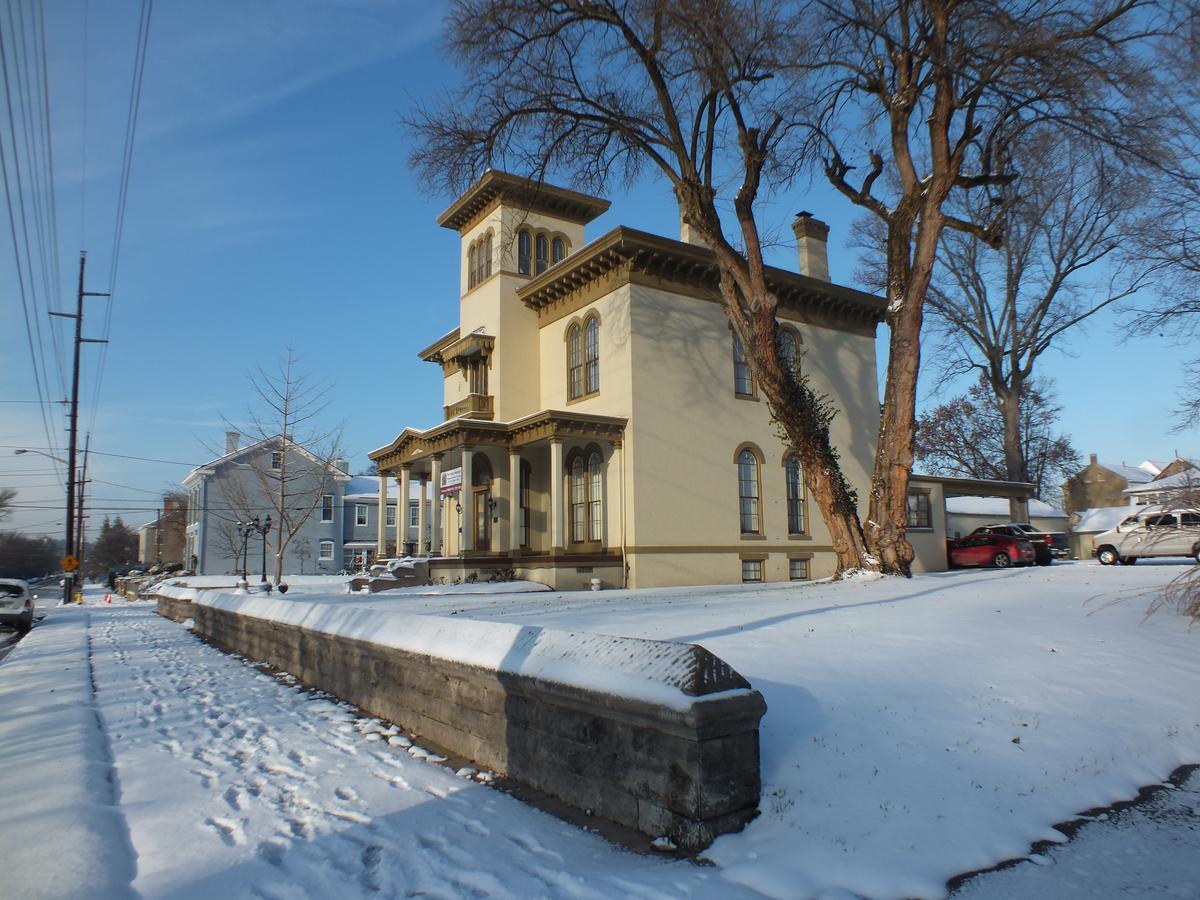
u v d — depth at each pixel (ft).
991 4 50.57
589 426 73.46
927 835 14.40
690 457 77.30
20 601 72.38
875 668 21.97
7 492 227.20
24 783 18.69
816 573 85.46
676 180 59.52
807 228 94.79
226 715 28.17
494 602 50.65
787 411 59.72
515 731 19.29
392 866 13.96
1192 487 36.52
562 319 85.61
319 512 172.35
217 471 161.07
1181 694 22.49
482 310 91.86
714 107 57.31
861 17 56.03
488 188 90.38
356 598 63.72
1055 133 58.80
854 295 92.12
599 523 78.23
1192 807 16.74
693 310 79.66
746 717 14.75
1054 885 13.28
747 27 51.52
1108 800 16.78
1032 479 180.96
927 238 58.65
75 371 123.85
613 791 16.06
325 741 23.81
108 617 88.07
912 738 17.83
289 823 16.37
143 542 340.18
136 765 21.27
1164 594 34.60
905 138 59.21
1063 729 19.27
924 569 96.58
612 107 61.05
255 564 161.68
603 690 15.64
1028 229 109.09
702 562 76.69
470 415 87.56
